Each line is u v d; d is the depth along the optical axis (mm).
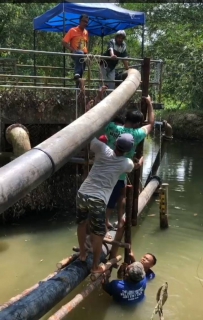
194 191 9977
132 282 4898
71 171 8070
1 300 4988
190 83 18078
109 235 4695
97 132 3578
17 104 7363
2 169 2475
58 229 7297
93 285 4094
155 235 7254
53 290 3586
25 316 3213
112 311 4801
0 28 17203
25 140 6797
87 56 6434
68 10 8492
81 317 4648
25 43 17609
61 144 2988
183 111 18750
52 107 7562
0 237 6957
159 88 8367
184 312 4816
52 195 7934
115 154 3891
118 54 7543
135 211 5492
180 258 6324
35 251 6457
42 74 17391
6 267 5902
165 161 13734
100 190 3797
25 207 7750
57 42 17891
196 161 13812
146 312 4805
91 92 7117
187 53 18125
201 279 5668
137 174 5367
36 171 2625
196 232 7398
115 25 10516
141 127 4707
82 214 3926
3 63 11516
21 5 17672
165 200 7453
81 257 4105
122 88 4453
